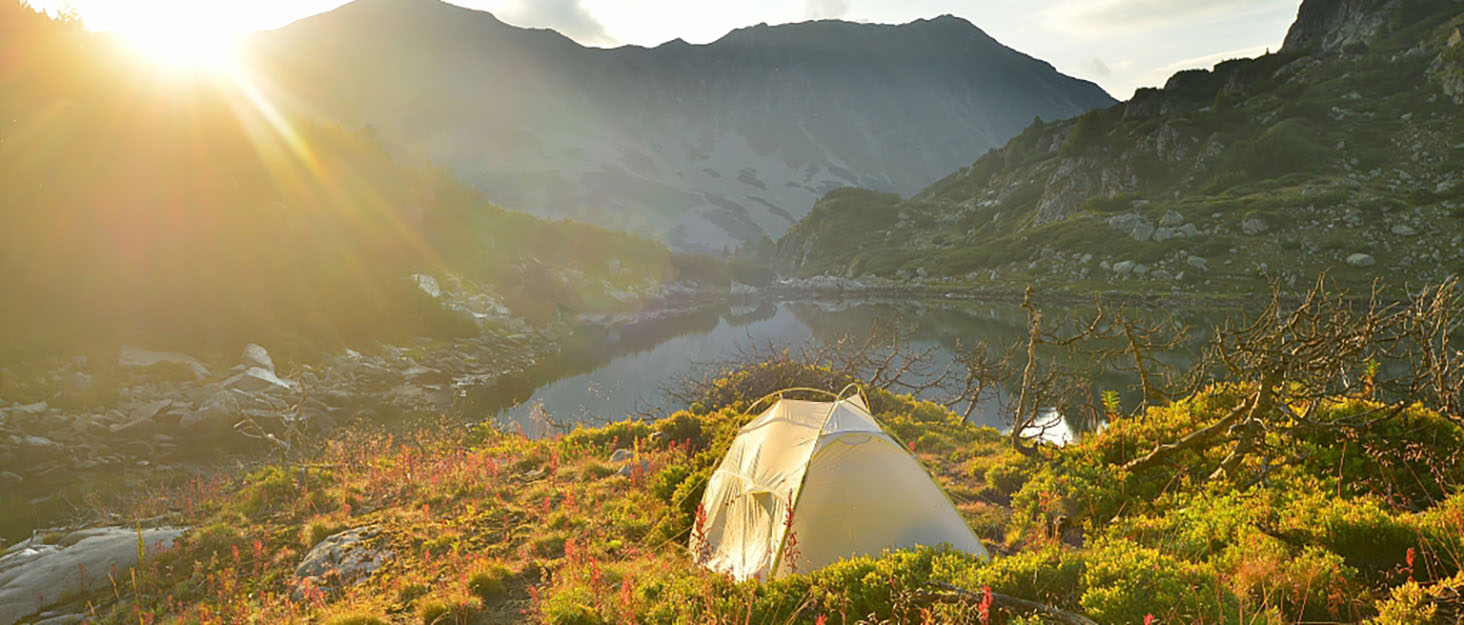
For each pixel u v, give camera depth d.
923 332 65.12
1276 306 11.42
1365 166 128.50
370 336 48.44
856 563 7.46
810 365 23.47
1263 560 6.94
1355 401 11.95
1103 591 6.23
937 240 178.62
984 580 6.68
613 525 11.67
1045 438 22.00
